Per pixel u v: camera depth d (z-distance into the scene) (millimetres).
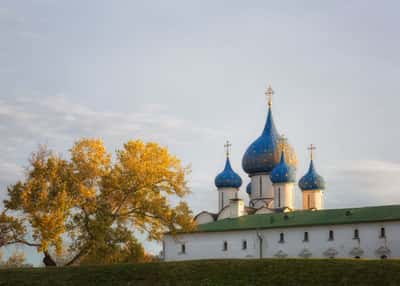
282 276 93562
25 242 105688
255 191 184000
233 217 159125
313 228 138000
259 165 182625
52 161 110438
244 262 100438
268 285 91375
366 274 91562
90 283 97250
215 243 148000
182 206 115688
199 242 149875
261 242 142875
